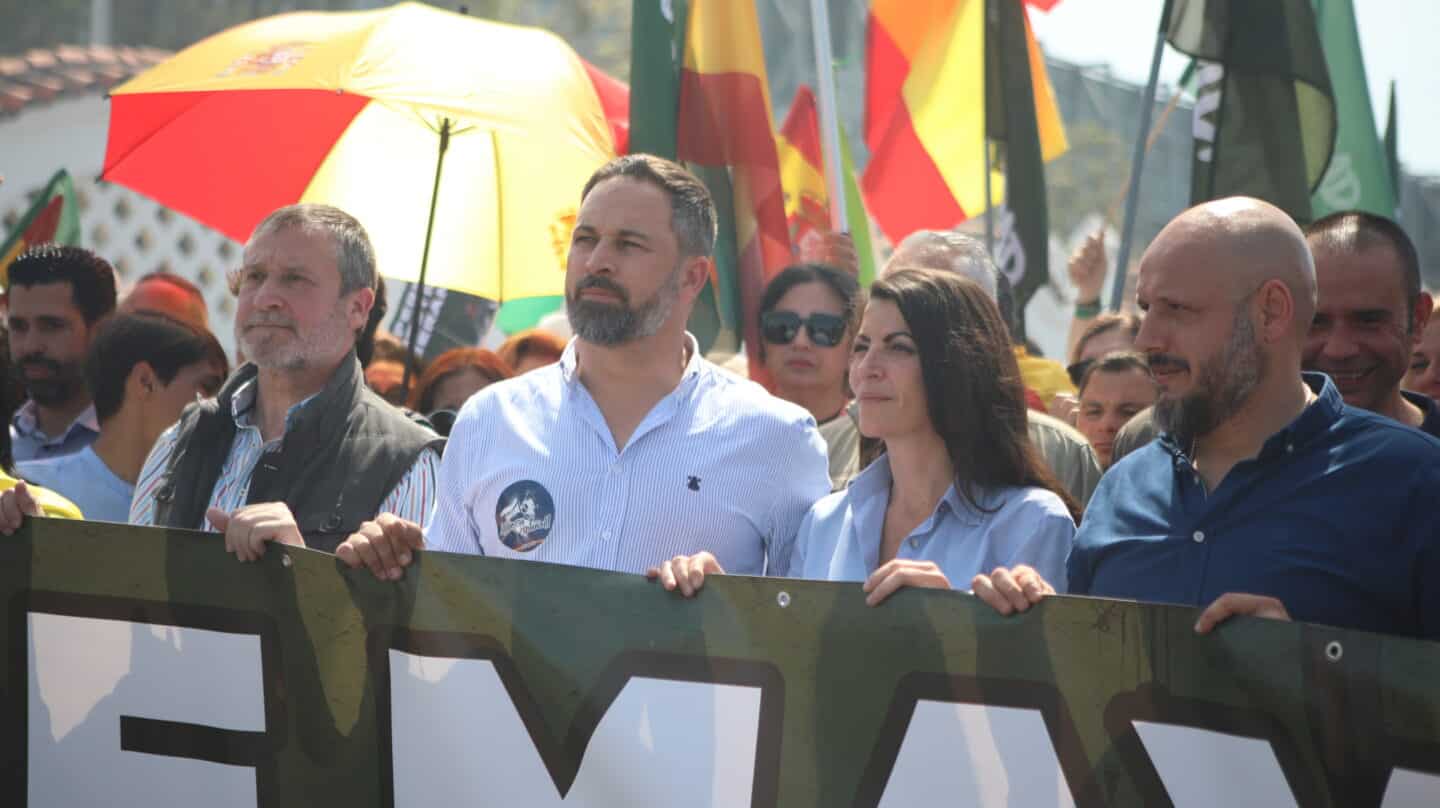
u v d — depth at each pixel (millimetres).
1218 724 4156
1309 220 8109
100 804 4938
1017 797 4328
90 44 25188
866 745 4445
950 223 10477
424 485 5758
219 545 4906
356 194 8133
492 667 4688
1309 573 4270
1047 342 23109
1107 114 23766
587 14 26484
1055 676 4305
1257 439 4477
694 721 4566
